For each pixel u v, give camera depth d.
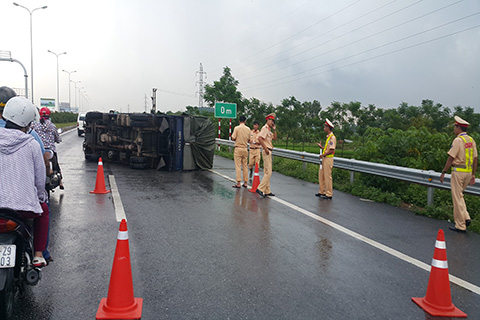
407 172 8.77
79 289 3.88
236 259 4.87
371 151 10.93
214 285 4.07
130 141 13.97
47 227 3.74
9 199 3.18
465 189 7.39
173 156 13.38
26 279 3.38
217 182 11.26
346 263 4.92
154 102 25.45
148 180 11.18
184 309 3.54
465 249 5.75
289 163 15.62
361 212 7.96
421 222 7.31
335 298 3.91
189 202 8.21
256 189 9.77
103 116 14.77
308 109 39.88
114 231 5.87
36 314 3.36
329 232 6.32
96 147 15.18
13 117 3.44
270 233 6.09
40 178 3.50
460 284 4.47
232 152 22.05
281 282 4.23
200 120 14.20
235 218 6.96
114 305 3.38
